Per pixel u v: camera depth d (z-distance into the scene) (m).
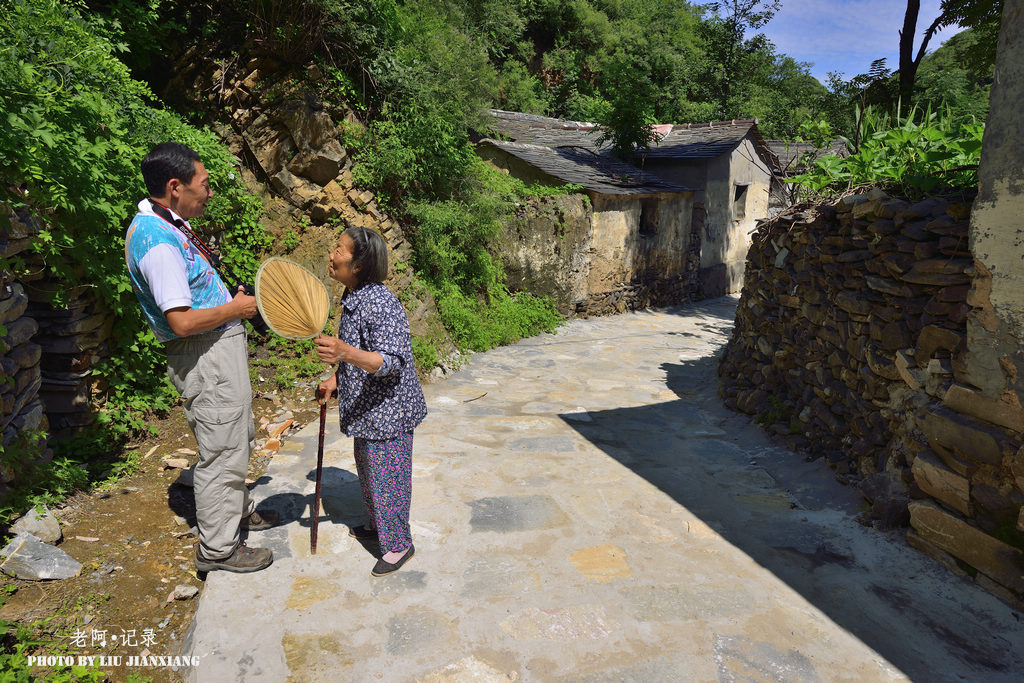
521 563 3.25
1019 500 2.83
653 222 13.70
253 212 6.79
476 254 9.05
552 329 10.36
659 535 3.61
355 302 2.89
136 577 2.99
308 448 4.78
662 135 17.23
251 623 2.70
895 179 4.34
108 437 4.34
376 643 2.61
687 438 5.45
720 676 2.47
